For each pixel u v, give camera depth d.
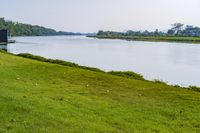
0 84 16.25
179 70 47.19
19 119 10.10
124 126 11.09
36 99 13.39
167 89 21.14
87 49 98.62
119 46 121.06
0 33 132.88
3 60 29.94
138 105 15.00
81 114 11.94
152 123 11.95
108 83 21.89
